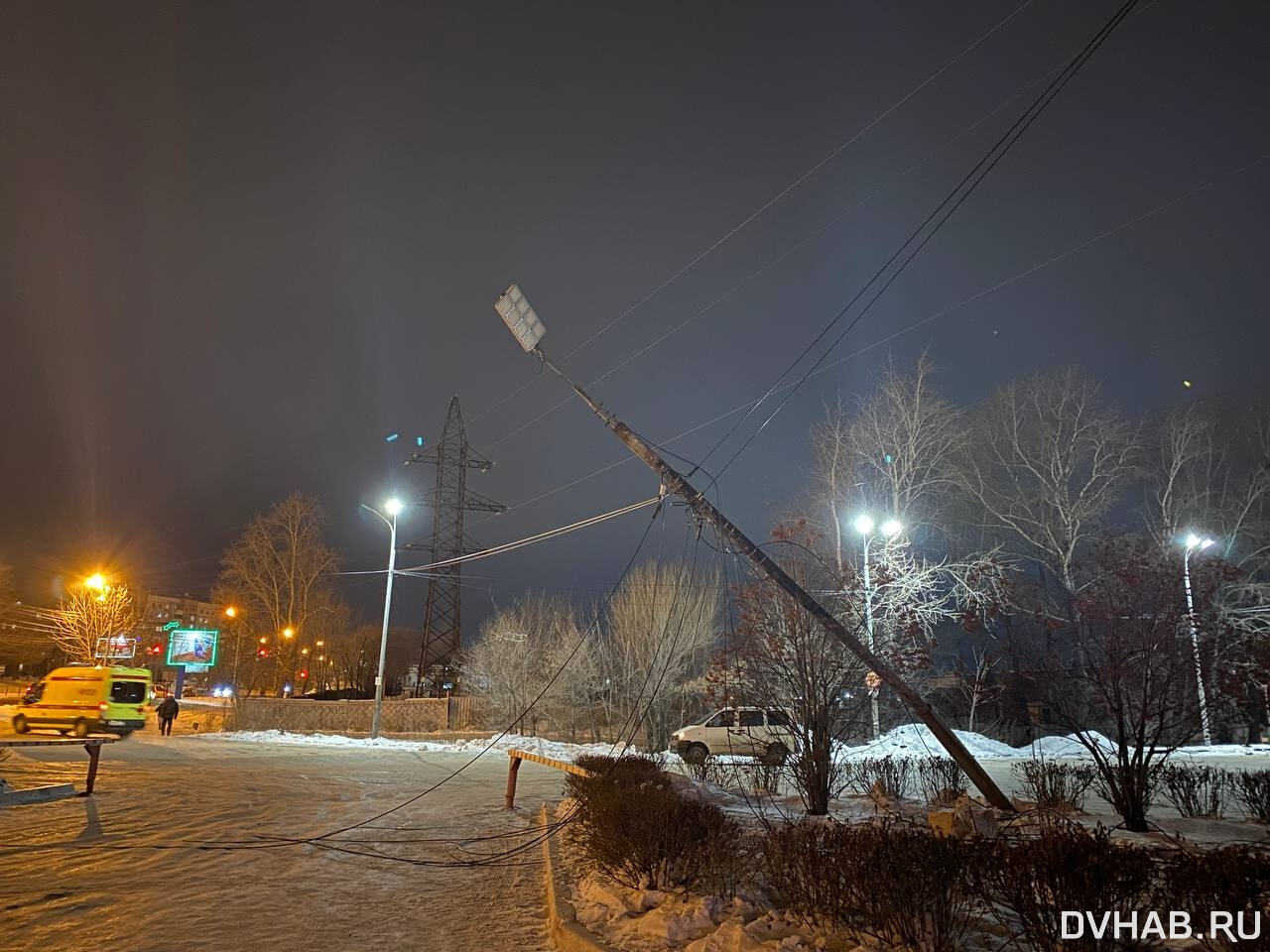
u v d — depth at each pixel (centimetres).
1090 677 1133
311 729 4200
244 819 1282
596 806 873
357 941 663
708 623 3462
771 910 616
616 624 3762
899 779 1485
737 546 1211
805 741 1255
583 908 697
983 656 2553
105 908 736
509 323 1399
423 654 5134
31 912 716
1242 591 2633
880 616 2400
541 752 2989
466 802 1559
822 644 1293
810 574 1605
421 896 820
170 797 1508
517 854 1044
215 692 8512
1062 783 1214
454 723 4191
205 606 10206
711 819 772
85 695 2984
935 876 512
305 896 805
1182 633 1103
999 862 510
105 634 5122
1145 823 1011
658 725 3203
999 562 2838
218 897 788
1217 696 1124
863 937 523
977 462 3756
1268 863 438
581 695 3919
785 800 1353
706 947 543
